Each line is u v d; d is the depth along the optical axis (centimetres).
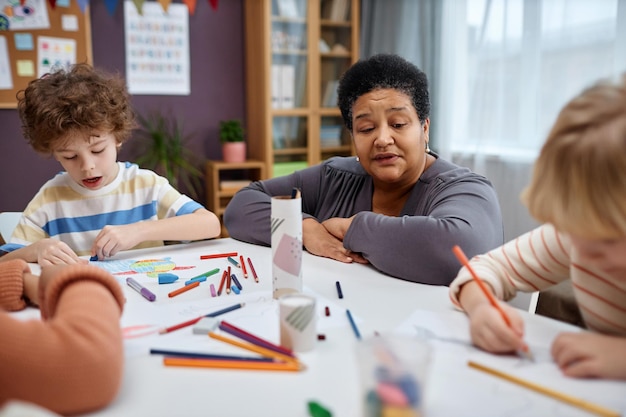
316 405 53
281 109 326
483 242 101
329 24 336
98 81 138
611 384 59
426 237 98
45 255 109
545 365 63
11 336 51
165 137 317
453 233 98
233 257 118
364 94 121
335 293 92
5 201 294
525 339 71
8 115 288
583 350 61
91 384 52
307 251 123
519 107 267
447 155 305
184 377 61
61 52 290
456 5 295
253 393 57
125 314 81
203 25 328
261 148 329
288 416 53
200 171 339
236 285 95
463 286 81
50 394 51
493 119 280
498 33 275
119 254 123
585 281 74
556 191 57
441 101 305
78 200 141
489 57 279
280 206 85
